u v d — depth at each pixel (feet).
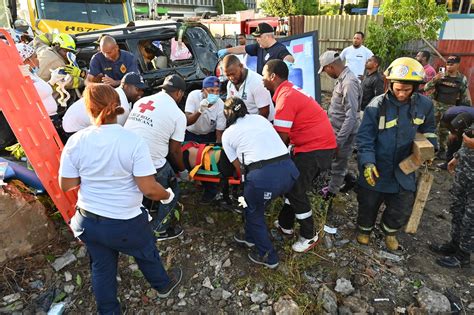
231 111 9.02
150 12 44.42
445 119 11.65
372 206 10.25
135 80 10.44
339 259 10.19
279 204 12.36
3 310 8.26
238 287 9.16
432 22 26.45
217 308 8.65
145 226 7.38
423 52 19.98
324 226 11.46
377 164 9.77
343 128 11.51
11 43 9.85
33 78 11.48
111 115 6.67
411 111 9.24
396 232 10.60
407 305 8.85
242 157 8.87
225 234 11.06
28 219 9.35
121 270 9.50
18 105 9.33
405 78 8.48
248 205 9.08
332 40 32.50
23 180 10.48
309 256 10.18
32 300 8.59
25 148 9.09
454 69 17.22
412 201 9.94
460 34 31.32
